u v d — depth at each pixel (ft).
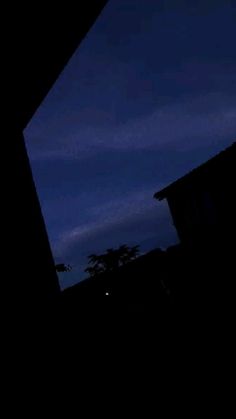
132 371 20.33
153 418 13.05
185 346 25.61
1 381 4.12
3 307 4.39
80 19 3.91
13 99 4.99
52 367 4.45
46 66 4.56
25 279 4.61
